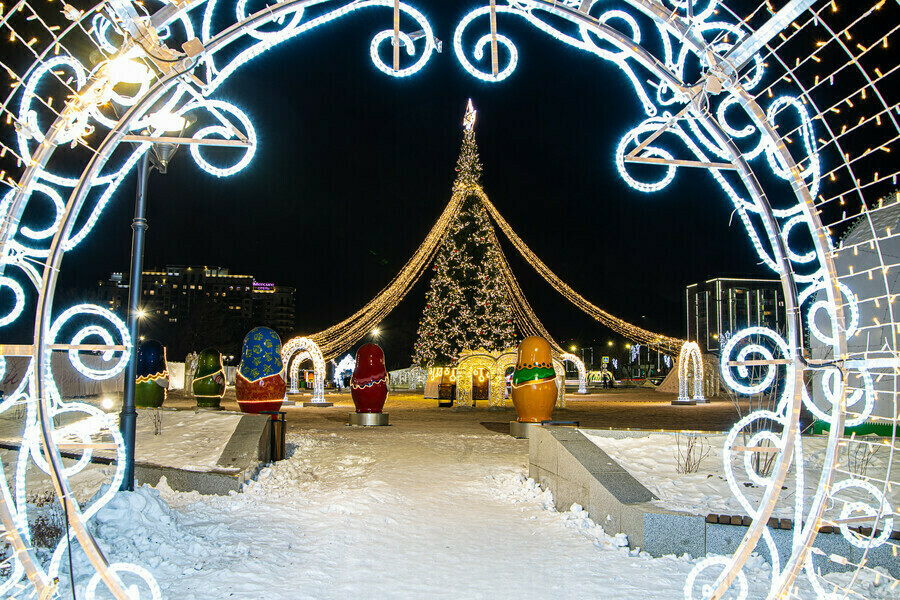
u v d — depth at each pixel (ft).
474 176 84.99
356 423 52.70
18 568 11.74
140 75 11.85
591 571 17.02
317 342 114.52
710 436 27.25
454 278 82.33
